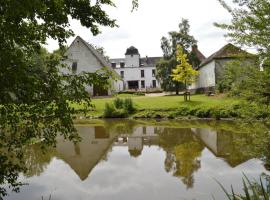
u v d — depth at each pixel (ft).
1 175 14.74
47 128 15.70
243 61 24.38
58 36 16.34
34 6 12.64
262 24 22.00
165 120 101.40
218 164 41.63
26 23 14.23
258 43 22.63
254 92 24.22
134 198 30.17
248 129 27.89
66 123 15.23
